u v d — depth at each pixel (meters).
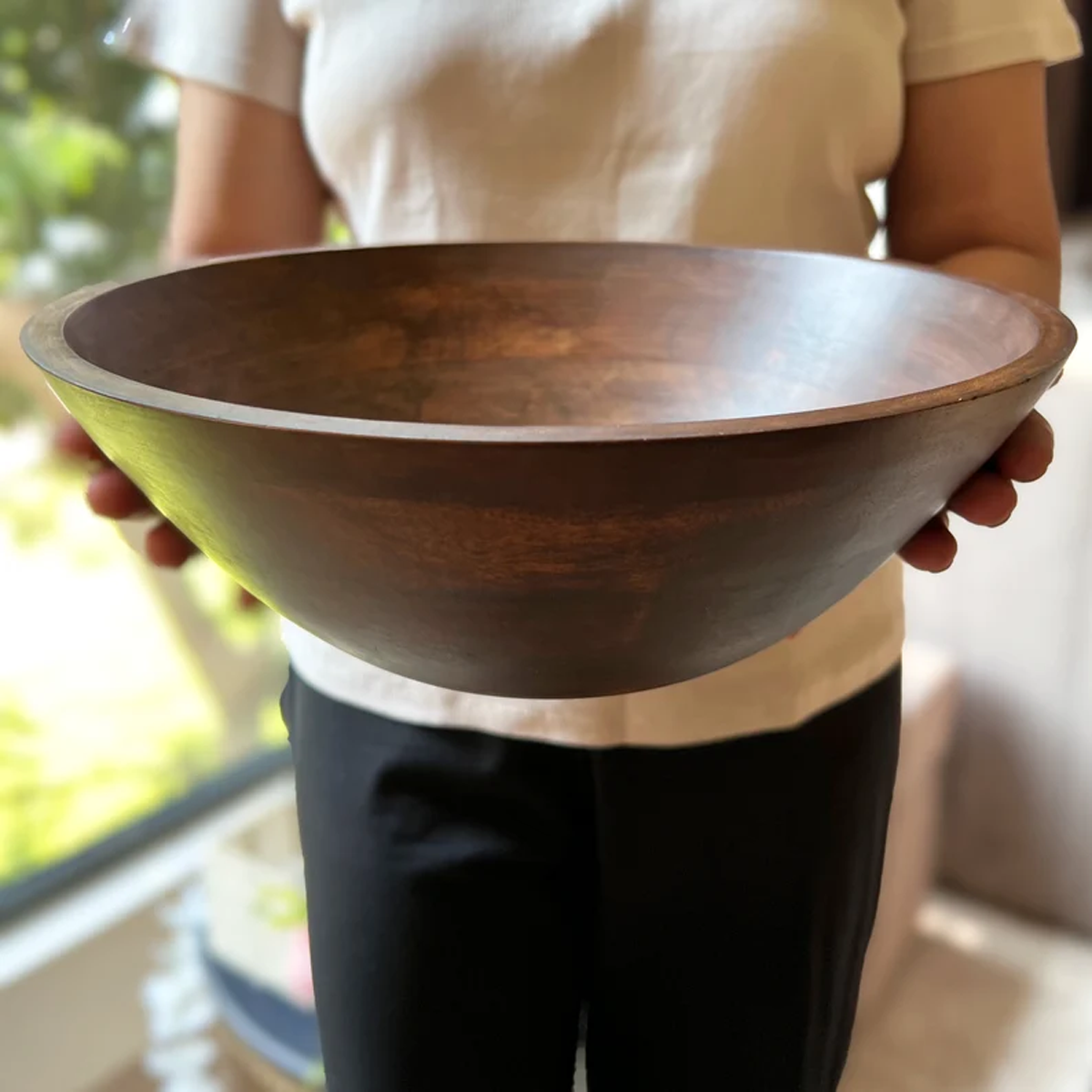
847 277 0.62
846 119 0.67
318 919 0.72
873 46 0.67
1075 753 1.47
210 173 0.77
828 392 0.62
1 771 1.43
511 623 0.40
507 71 0.67
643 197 0.69
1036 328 0.47
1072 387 1.35
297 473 0.35
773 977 0.70
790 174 0.68
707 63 0.66
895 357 0.59
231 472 0.36
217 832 1.51
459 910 0.68
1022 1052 1.39
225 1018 1.22
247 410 0.35
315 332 0.65
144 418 0.37
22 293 1.36
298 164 0.79
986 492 0.49
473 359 0.69
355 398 0.67
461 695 0.68
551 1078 0.72
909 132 0.72
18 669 1.43
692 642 0.42
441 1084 0.69
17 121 1.35
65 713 1.48
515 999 0.70
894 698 0.74
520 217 0.71
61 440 0.57
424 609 0.40
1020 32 0.67
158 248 1.48
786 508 0.36
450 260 0.68
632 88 0.68
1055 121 2.02
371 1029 0.69
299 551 0.39
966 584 1.48
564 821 0.70
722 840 0.68
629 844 0.69
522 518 0.35
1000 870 1.58
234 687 1.64
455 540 0.36
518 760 0.68
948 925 1.59
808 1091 0.72
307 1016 1.18
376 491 0.35
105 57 1.39
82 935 1.32
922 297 0.59
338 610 0.42
